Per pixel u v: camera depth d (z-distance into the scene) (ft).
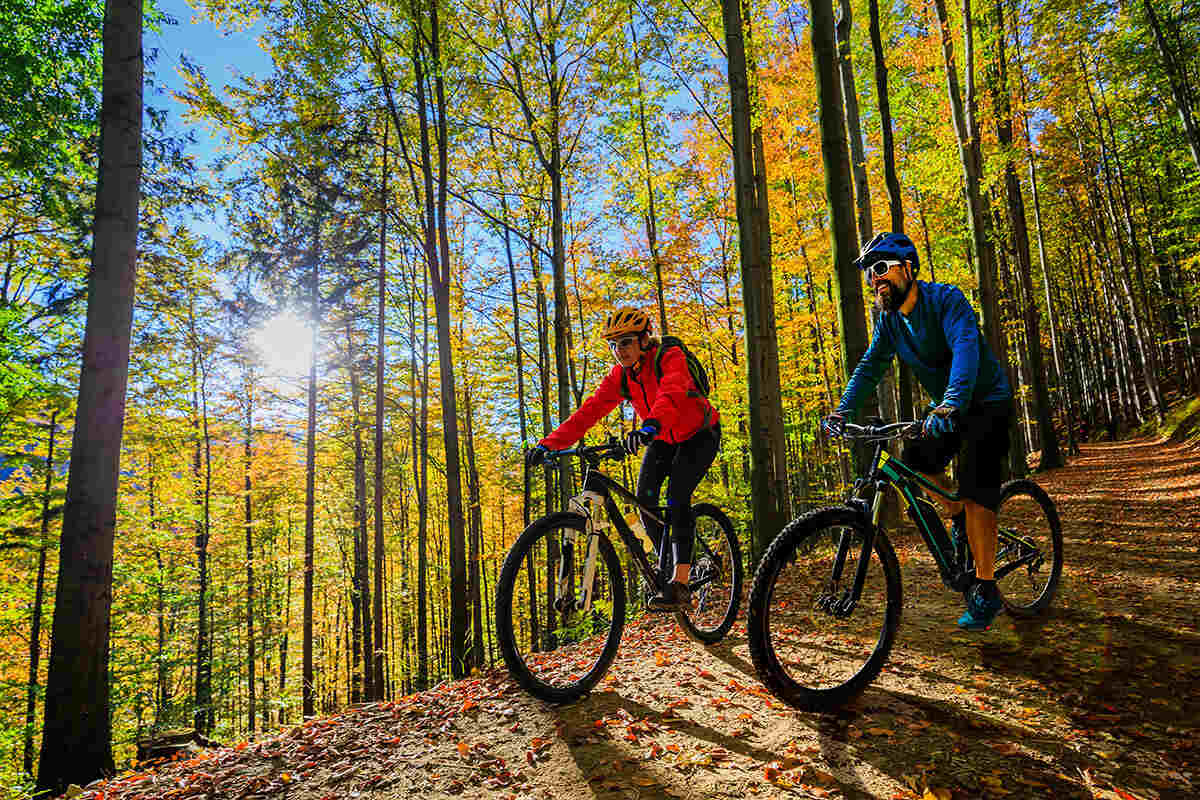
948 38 38.63
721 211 44.04
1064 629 11.11
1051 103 49.75
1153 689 8.46
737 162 22.18
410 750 8.70
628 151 46.60
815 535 8.96
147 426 55.57
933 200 51.52
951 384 8.67
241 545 68.28
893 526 23.13
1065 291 110.93
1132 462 49.32
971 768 6.91
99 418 18.53
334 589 73.10
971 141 39.09
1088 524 22.61
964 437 9.83
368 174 47.14
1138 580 14.30
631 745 8.21
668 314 55.42
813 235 46.14
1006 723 7.88
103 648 18.07
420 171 47.96
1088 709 8.07
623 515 10.83
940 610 12.88
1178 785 6.38
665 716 8.95
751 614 8.57
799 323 50.21
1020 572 12.37
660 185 45.34
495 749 8.50
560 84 41.55
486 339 59.72
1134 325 86.58
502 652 9.21
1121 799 6.23
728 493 46.98
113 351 18.93
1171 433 63.10
